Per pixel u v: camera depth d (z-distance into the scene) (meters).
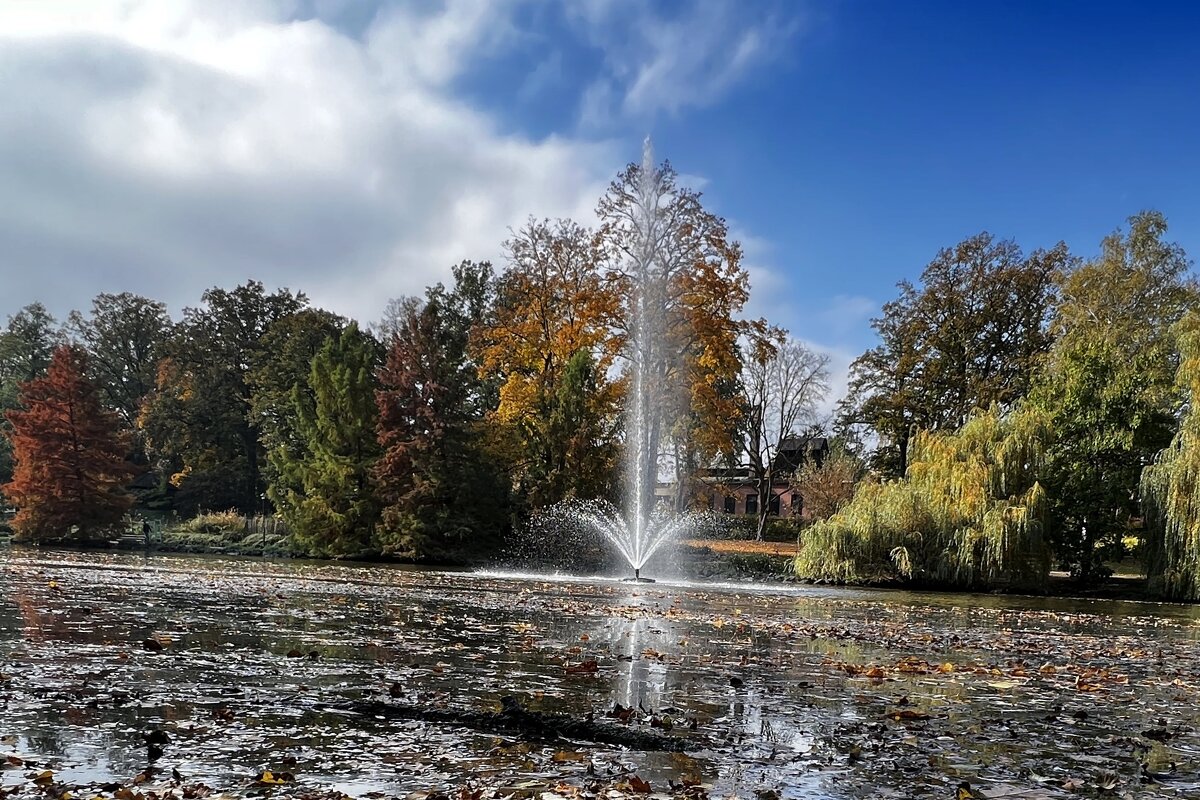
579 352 39.88
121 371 71.81
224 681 6.96
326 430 40.97
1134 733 6.43
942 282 48.91
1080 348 33.66
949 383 47.81
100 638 9.20
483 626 12.12
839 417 54.28
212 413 62.50
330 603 15.13
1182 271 43.81
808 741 5.65
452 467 38.28
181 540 42.25
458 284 58.06
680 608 17.03
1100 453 30.86
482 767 4.70
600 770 4.72
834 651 10.79
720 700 6.94
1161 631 16.72
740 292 40.12
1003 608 22.08
